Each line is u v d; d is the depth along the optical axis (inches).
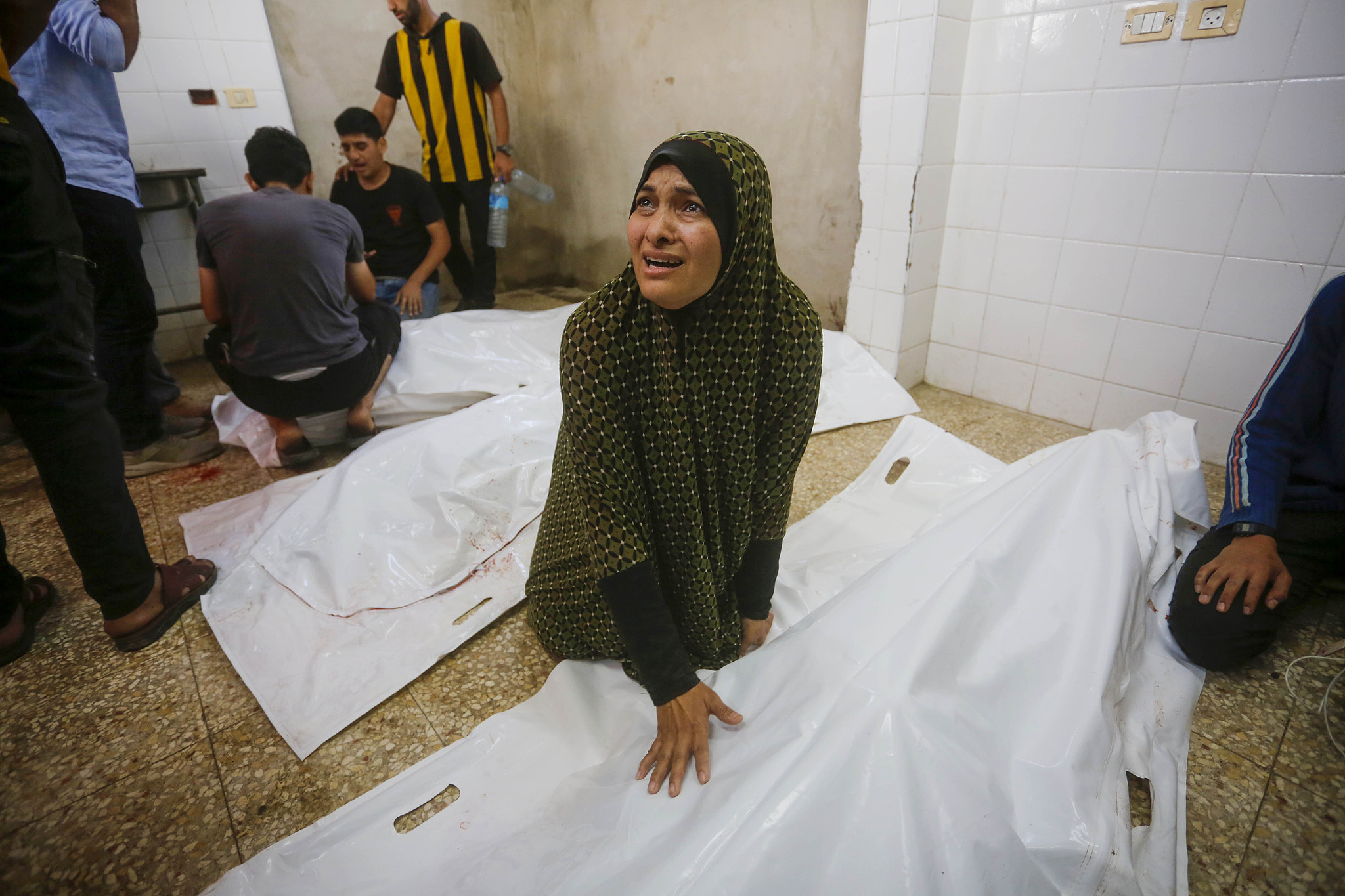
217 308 71.1
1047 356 88.1
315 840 37.0
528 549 61.9
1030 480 50.8
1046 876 30.1
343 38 120.5
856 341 98.7
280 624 53.8
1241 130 66.6
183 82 105.6
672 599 41.0
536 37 142.3
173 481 77.6
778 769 30.7
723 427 34.3
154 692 49.1
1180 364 77.1
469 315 96.3
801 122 103.0
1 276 39.7
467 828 37.5
